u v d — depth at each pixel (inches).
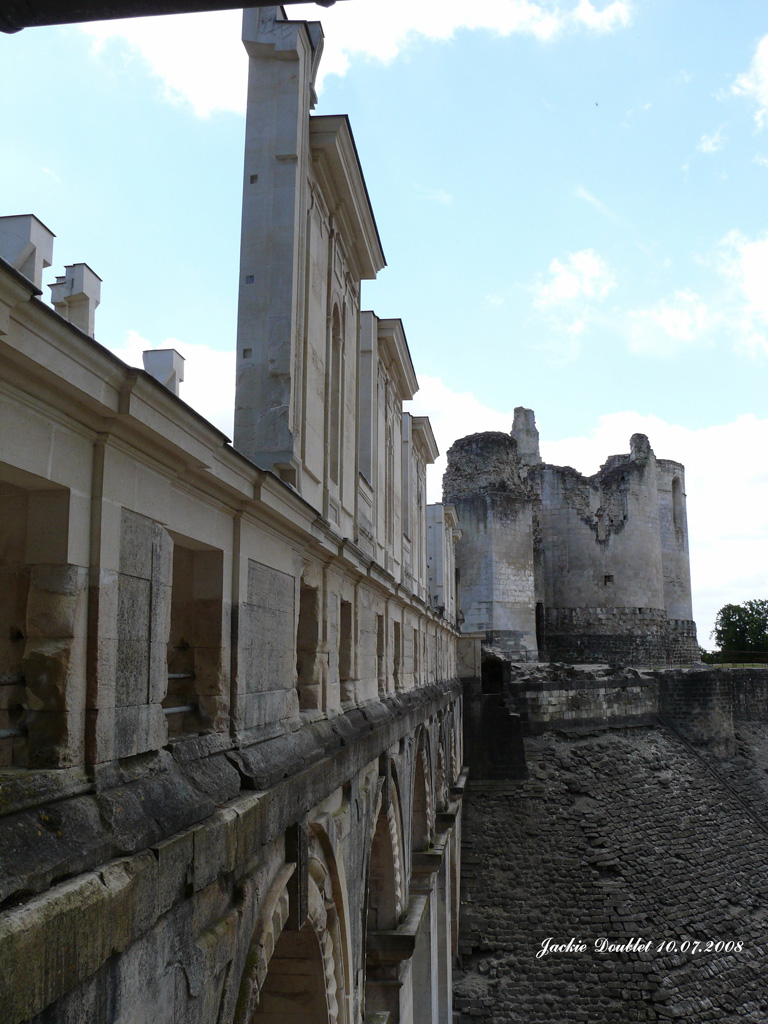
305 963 363.9
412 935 580.1
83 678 193.0
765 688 2348.7
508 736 1606.8
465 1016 1061.8
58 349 168.2
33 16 120.3
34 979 144.8
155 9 121.2
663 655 2640.3
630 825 1472.7
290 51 436.8
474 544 2315.5
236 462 269.1
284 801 294.7
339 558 450.6
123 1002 179.3
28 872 155.4
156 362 292.0
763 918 1344.7
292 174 430.6
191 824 220.8
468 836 1411.2
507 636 2257.6
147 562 224.2
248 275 425.1
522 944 1177.4
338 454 543.2
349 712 495.2
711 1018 1075.9
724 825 1600.6
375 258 628.7
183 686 281.3
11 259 214.2
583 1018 1063.0
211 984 223.5
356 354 613.0
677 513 2999.5
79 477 193.3
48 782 176.7
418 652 950.4
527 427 2925.7
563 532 2662.4
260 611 321.4
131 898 179.3
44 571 187.9
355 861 438.3
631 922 1217.4
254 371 416.5
